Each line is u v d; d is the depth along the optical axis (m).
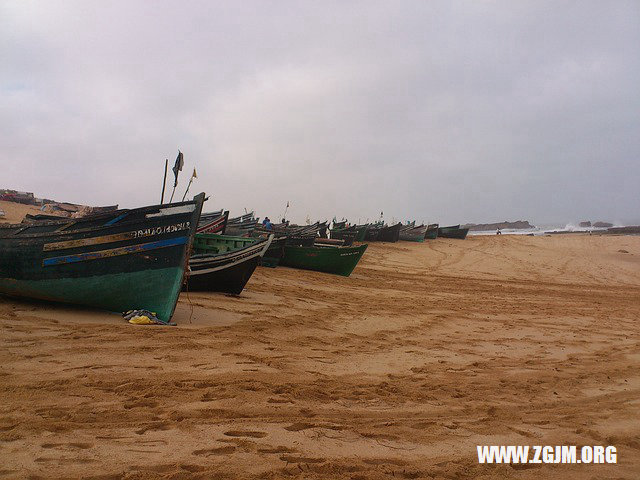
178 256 10.61
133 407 5.48
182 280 10.59
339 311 14.36
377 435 5.32
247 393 6.22
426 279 27.42
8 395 5.49
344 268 25.42
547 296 23.02
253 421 5.36
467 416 6.22
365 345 10.21
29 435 4.52
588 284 29.55
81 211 28.20
